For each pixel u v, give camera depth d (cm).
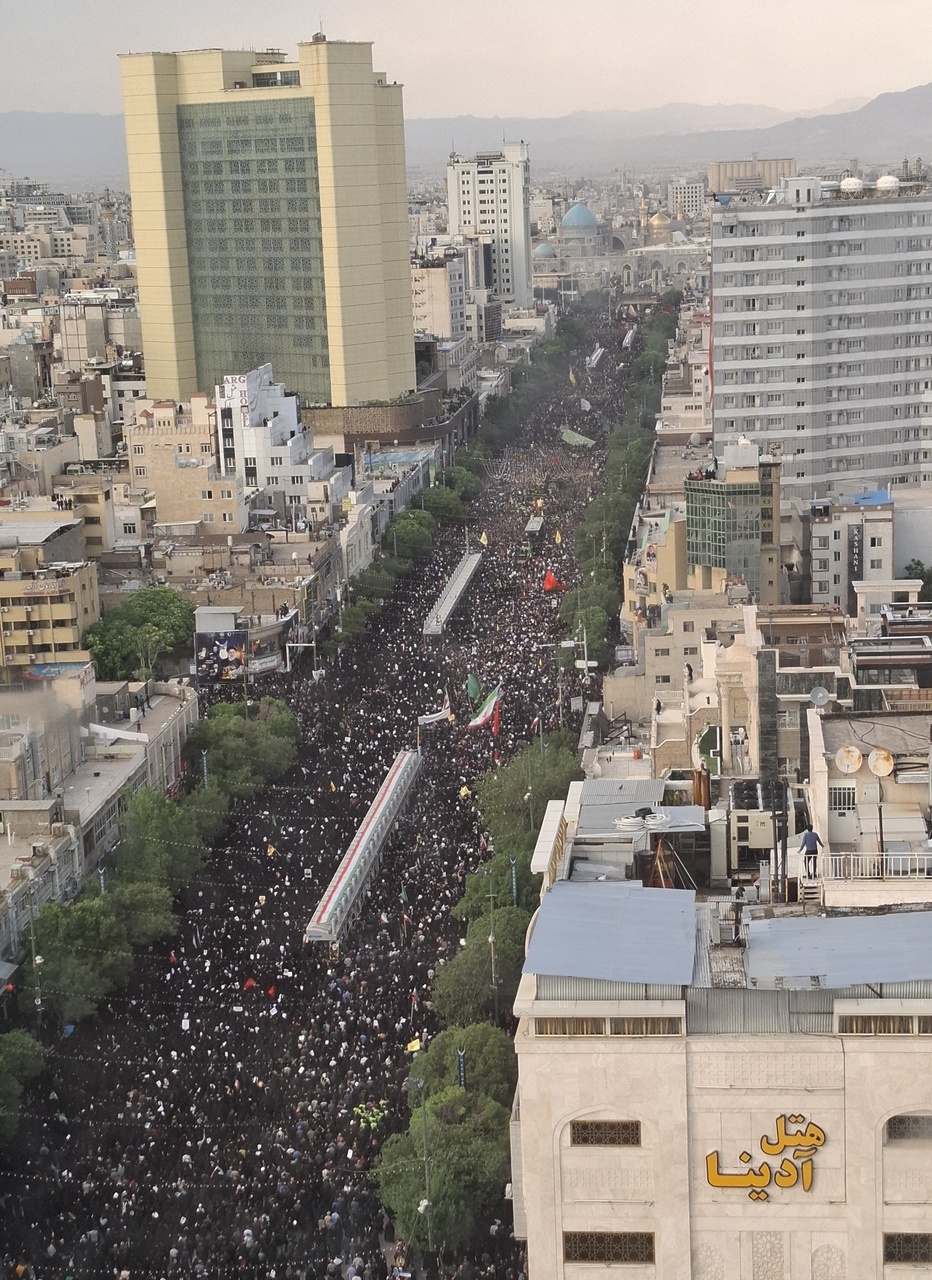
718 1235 10256
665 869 12738
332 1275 15675
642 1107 10156
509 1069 18150
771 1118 10100
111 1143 17888
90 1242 16238
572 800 13875
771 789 14488
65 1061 19538
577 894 11350
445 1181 15850
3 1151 17738
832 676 18588
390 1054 19475
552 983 10269
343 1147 17612
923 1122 10081
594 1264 10369
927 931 10606
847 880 11425
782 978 10150
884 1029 9994
